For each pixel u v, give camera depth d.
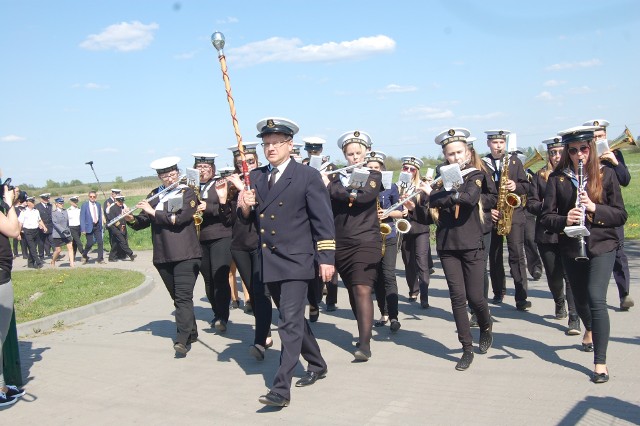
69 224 19.31
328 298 9.44
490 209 7.45
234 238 7.45
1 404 5.92
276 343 7.80
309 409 5.41
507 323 8.05
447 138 6.70
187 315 7.34
